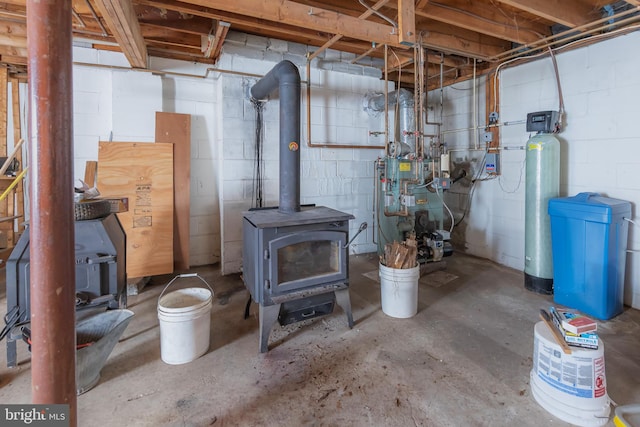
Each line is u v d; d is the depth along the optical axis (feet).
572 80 9.93
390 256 8.71
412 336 7.47
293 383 5.90
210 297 7.18
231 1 6.41
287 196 8.45
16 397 5.50
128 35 8.12
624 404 5.26
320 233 7.48
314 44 12.52
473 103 13.14
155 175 11.14
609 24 8.47
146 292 10.14
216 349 7.03
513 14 9.33
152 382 5.93
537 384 5.38
